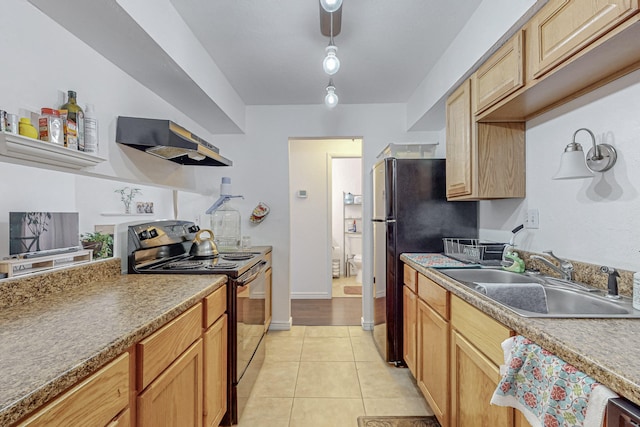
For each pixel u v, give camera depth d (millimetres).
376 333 2719
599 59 1074
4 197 1099
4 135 958
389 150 2684
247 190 3131
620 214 1213
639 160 1142
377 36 1922
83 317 972
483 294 1239
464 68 1820
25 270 1160
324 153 4293
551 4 1166
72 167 1293
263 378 2156
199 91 2035
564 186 1493
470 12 1699
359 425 1676
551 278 1496
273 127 3119
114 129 1636
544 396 782
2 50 1066
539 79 1255
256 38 1935
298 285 4258
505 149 1777
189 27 1807
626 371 620
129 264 1674
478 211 2396
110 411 781
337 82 2588
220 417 1552
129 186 1816
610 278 1179
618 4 886
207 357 1381
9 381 590
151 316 982
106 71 1587
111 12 1219
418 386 2000
